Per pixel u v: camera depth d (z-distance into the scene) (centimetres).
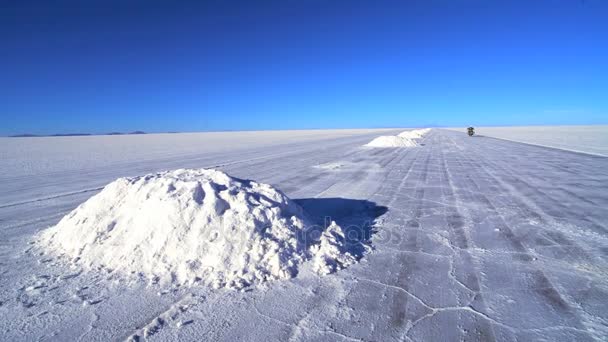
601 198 702
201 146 2884
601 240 449
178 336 244
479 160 1447
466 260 385
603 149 1903
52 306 289
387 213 592
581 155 1593
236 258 354
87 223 430
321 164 1366
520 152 1803
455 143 2677
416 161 1432
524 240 451
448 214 584
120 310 281
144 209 410
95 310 281
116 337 244
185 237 371
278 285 324
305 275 345
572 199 696
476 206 642
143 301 295
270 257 356
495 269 360
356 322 262
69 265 376
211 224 380
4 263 384
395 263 378
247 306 285
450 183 895
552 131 5494
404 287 320
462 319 266
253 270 341
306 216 495
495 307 284
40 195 806
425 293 308
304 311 278
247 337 242
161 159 1681
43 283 332
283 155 1820
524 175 1019
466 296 303
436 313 275
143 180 474
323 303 291
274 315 271
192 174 510
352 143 3000
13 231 516
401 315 272
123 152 2266
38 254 412
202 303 290
